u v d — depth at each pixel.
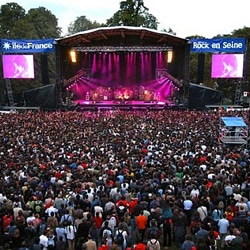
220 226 12.44
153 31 46.72
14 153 21.30
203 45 47.84
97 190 14.69
